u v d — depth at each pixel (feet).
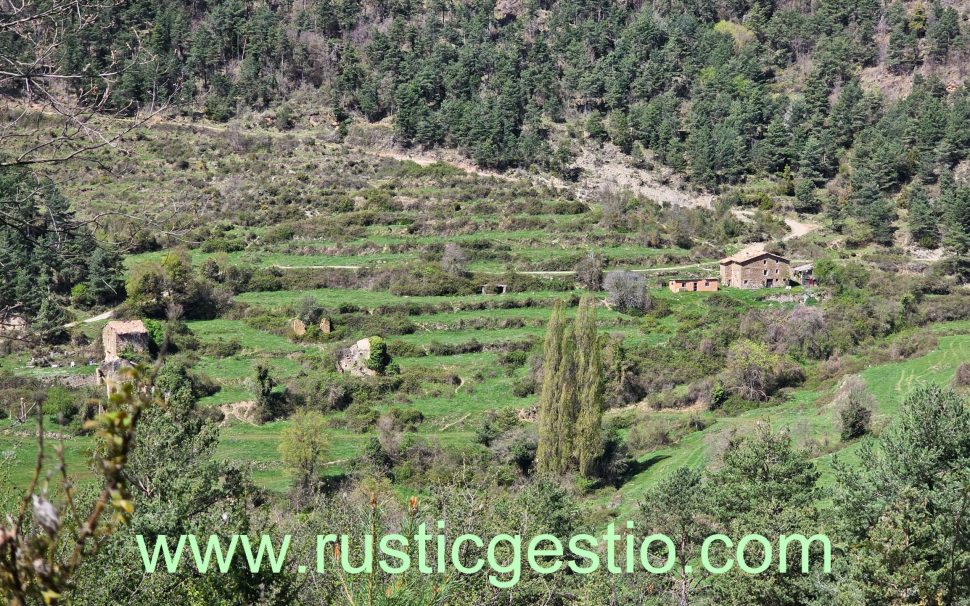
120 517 17.93
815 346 253.44
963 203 330.54
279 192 345.10
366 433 207.21
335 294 280.10
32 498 17.57
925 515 80.74
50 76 28.94
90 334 210.38
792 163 402.52
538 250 317.42
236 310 259.60
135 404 18.07
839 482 97.76
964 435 96.17
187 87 400.26
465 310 274.16
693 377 238.07
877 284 300.81
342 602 41.52
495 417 213.87
